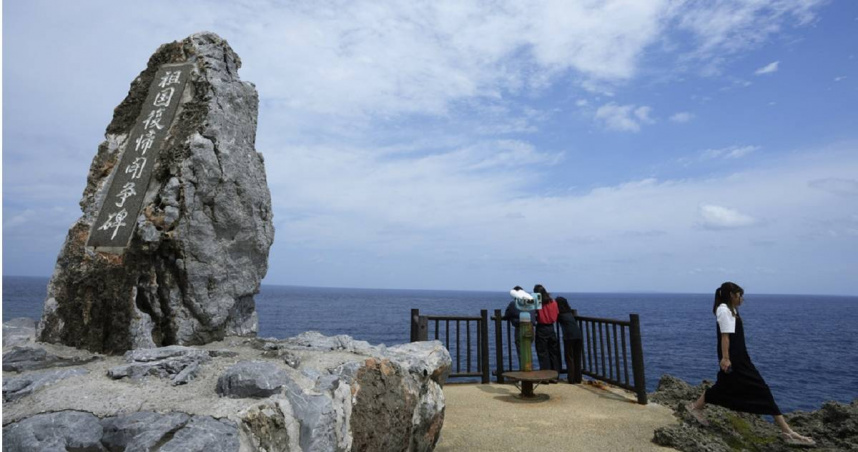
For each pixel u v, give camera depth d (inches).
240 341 183.3
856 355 1224.8
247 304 205.2
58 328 173.3
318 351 163.3
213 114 192.7
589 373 310.2
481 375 313.1
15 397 109.0
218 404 106.3
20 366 137.6
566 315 325.4
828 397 690.2
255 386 114.9
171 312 169.9
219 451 93.4
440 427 191.9
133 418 97.7
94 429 96.3
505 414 241.1
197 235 175.5
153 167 189.8
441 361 196.7
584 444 199.3
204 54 211.9
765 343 1529.3
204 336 175.6
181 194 177.3
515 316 303.6
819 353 1263.5
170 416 99.2
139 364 129.3
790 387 770.2
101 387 115.5
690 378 835.4
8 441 92.0
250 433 103.0
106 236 181.5
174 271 174.1
